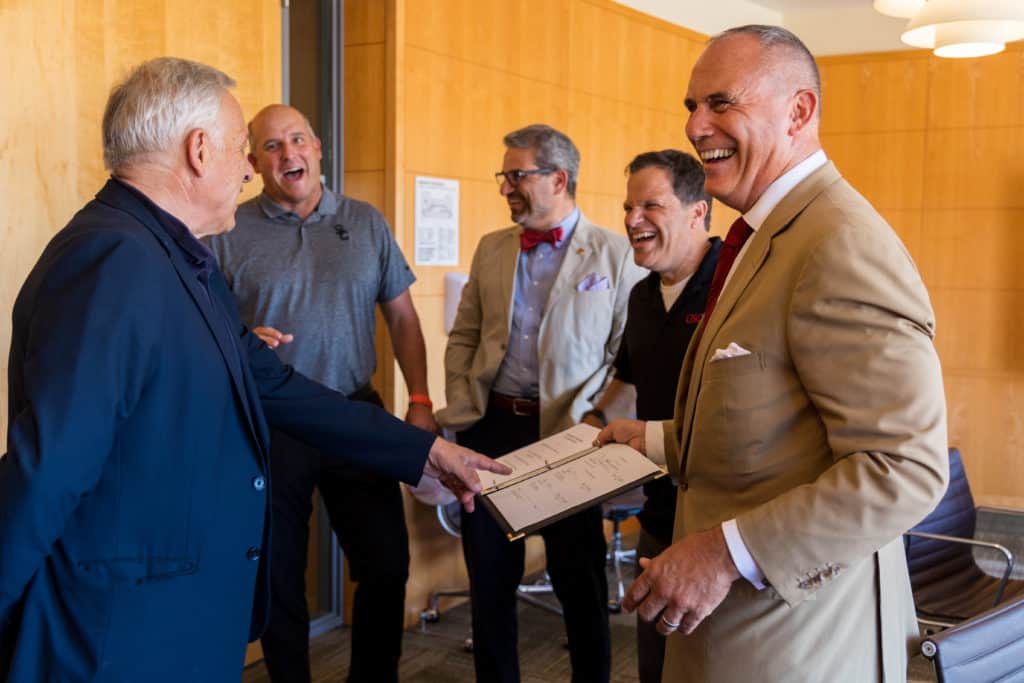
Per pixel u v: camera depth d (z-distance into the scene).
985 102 6.15
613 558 4.76
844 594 1.53
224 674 1.71
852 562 1.42
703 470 1.63
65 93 2.71
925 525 3.45
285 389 2.13
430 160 4.15
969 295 6.28
